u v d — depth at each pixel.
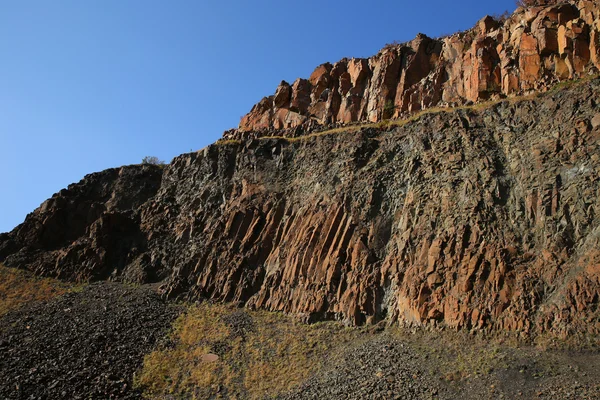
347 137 45.25
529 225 30.75
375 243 36.38
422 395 24.69
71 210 55.00
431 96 45.66
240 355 32.81
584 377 22.45
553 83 37.97
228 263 42.19
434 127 39.84
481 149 35.97
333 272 36.00
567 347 24.41
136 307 39.72
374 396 25.48
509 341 26.14
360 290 34.06
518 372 24.03
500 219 31.69
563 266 27.66
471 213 32.62
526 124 35.78
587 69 37.00
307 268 37.75
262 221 43.94
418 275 31.97
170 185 54.69
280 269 39.44
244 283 40.22
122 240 50.34
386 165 40.62
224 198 48.22
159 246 48.47
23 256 49.50
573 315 25.33
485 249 30.53
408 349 28.58
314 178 43.69
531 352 25.00
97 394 29.30
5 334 36.06
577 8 41.09
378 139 43.44
